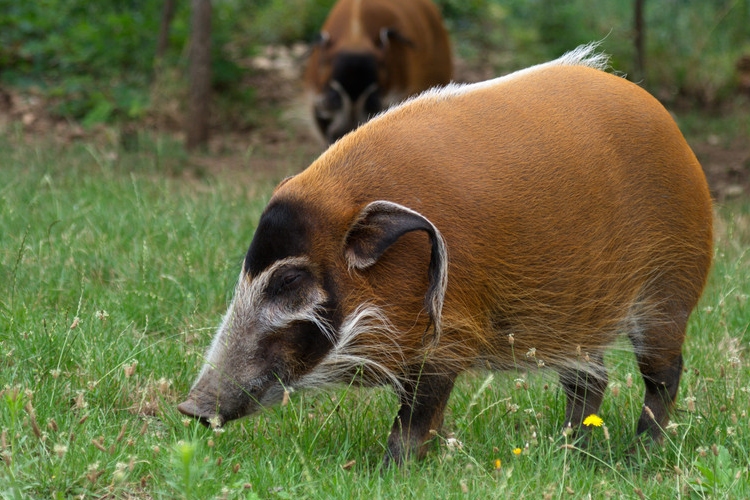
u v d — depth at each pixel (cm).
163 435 864
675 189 903
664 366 942
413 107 852
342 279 790
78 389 921
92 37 2689
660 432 939
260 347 793
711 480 779
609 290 885
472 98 859
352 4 2219
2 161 1888
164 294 1208
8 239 1324
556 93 880
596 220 858
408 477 781
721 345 1132
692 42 3269
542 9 3412
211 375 796
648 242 897
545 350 876
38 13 2819
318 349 800
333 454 861
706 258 949
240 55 2814
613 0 3528
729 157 2431
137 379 967
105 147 2198
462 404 970
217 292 1222
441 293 764
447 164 809
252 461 805
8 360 973
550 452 827
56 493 711
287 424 892
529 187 826
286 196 799
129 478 759
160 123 2531
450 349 809
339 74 2117
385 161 807
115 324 1065
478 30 3581
